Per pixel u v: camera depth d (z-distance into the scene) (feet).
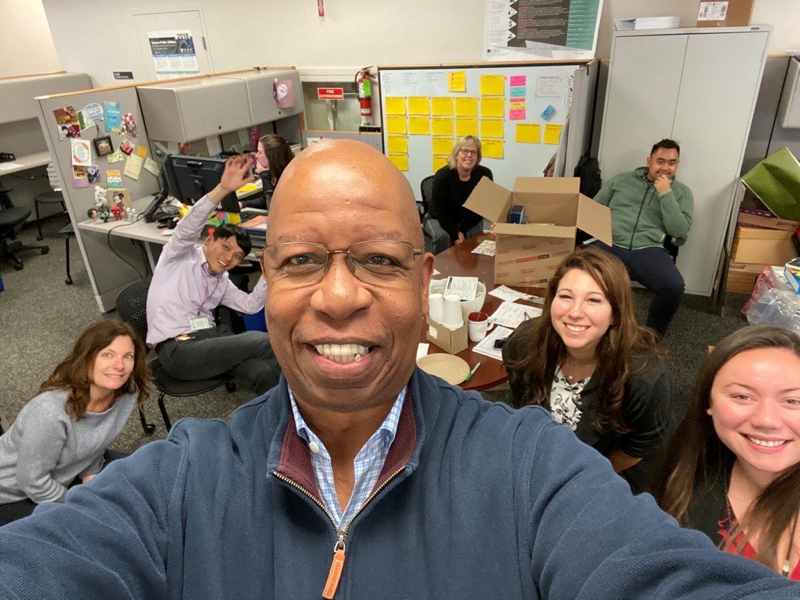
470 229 12.30
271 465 1.76
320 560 1.76
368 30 14.10
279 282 1.67
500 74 12.24
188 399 9.14
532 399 5.43
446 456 1.87
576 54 11.97
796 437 3.36
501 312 7.16
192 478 1.81
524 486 1.73
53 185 12.12
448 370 5.89
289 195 1.66
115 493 1.67
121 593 1.50
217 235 8.10
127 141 11.73
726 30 9.88
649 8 11.47
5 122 15.31
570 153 10.27
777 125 11.15
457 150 11.40
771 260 11.07
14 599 1.32
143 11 16.74
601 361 4.95
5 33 18.69
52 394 5.53
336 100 15.01
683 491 3.99
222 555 1.73
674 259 10.74
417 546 1.76
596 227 7.24
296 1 14.57
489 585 1.66
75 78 17.39
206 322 8.16
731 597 1.21
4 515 5.48
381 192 1.64
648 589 1.33
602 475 1.69
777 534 3.42
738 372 3.48
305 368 1.68
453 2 12.93
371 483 1.83
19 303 12.64
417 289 1.72
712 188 11.00
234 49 15.99
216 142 13.37
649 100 10.80
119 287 12.37
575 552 1.49
